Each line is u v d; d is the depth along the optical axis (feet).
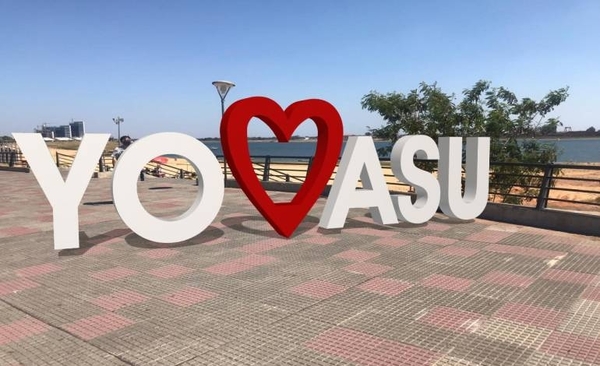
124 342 12.31
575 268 18.86
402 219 26.76
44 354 11.65
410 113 48.85
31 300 15.62
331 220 25.03
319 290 16.43
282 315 14.12
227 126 22.41
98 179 63.77
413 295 15.83
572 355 11.41
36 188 53.67
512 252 21.48
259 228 27.71
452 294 15.90
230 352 11.70
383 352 11.62
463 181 37.78
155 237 21.94
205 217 23.15
